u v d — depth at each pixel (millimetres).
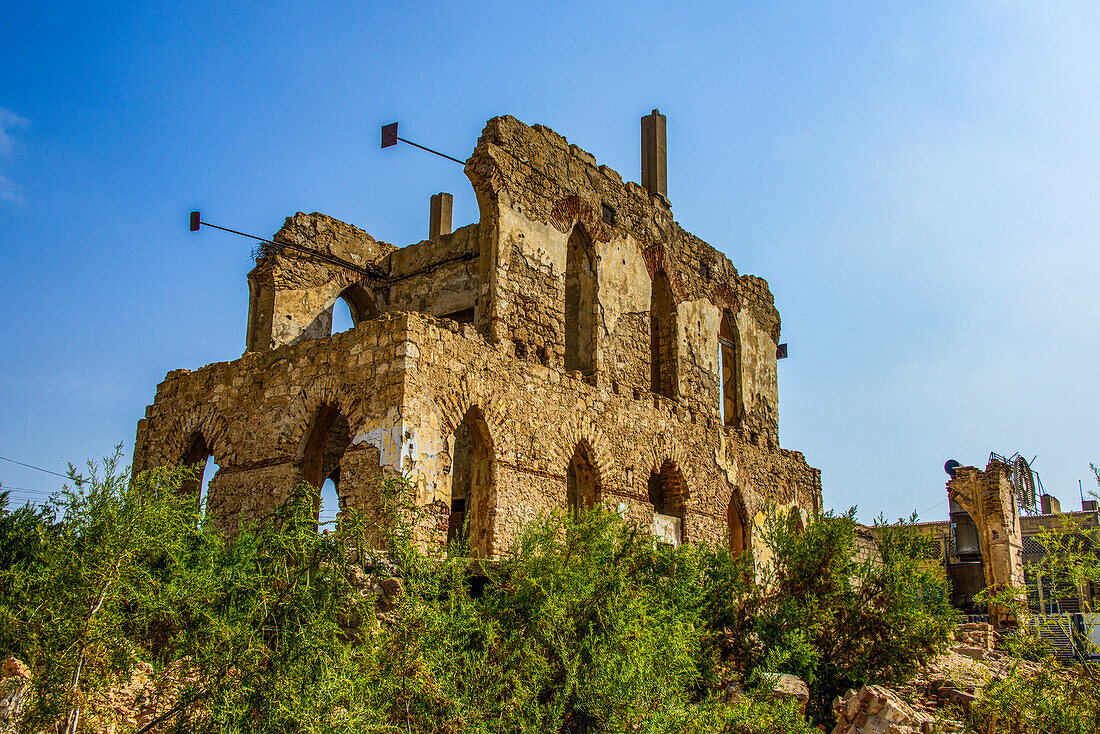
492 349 19328
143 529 10383
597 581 13773
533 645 12852
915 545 18922
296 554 11188
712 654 16578
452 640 11812
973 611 41312
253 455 19406
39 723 8609
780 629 17594
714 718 13008
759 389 30469
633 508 22719
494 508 18562
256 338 23953
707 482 25938
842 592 18344
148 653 10047
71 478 10320
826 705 17172
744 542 27625
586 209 23594
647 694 12516
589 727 12117
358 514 11992
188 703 9430
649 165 27422
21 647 9133
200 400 21078
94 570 9547
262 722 9266
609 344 23406
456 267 25531
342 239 26047
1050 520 48594
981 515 42594
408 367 17172
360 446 17281
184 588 10438
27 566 11047
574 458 22250
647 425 23922
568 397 21375
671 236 26891
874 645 17859
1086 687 13195
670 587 15914
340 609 11242
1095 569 13406
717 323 28469
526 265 21406
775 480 29984
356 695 9977
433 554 12891
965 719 14406
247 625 9953
